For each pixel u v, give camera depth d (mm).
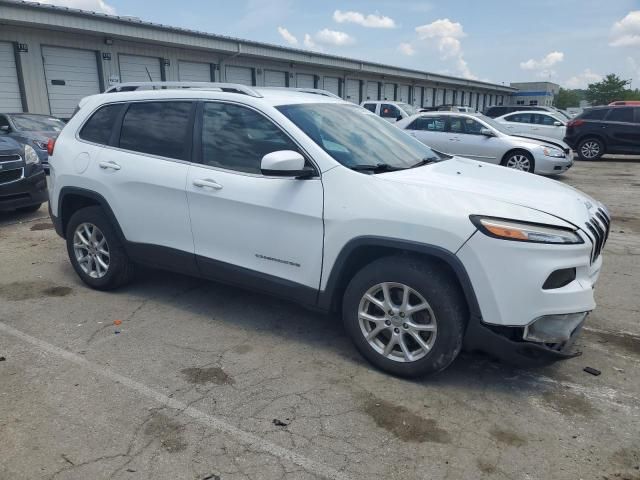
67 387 3266
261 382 3361
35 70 16828
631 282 5348
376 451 2729
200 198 3990
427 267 3193
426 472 2584
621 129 16422
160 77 20984
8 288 4941
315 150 3568
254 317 4344
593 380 3457
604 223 3631
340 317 4363
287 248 3662
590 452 2744
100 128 4695
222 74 23859
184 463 2617
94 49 18391
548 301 2992
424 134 12656
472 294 3066
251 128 3857
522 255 2965
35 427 2871
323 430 2889
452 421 2990
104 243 4738
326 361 3641
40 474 2523
